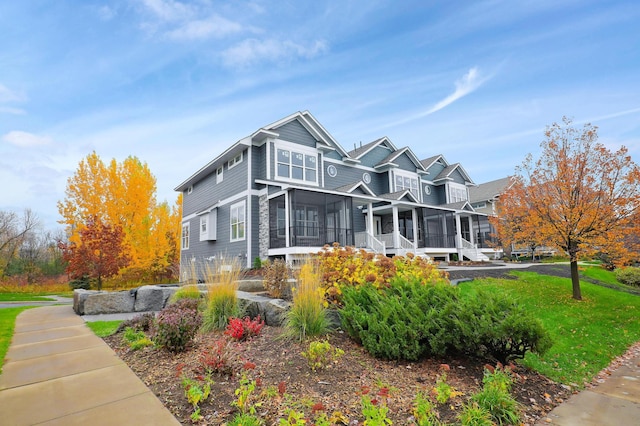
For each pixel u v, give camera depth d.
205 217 17.45
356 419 2.78
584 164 8.47
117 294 8.24
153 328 5.26
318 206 16.44
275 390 3.21
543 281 11.02
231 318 5.20
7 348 4.83
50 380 3.56
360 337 4.46
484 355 4.20
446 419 2.84
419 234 19.61
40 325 6.57
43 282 21.97
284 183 14.58
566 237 8.83
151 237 18.75
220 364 3.59
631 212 8.05
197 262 18.02
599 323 7.17
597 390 3.97
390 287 5.46
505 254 24.17
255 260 13.22
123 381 3.52
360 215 18.17
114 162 17.55
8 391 3.28
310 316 4.76
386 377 3.69
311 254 7.08
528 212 9.31
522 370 4.24
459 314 4.09
